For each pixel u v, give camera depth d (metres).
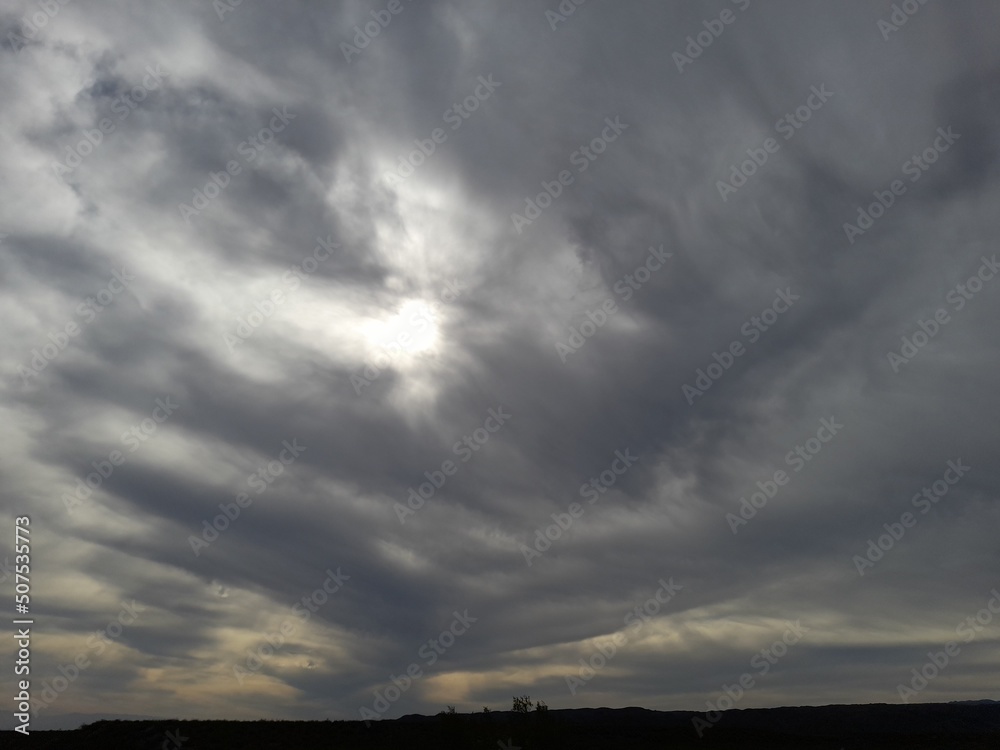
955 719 82.25
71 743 53.78
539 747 56.62
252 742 53.72
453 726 58.31
